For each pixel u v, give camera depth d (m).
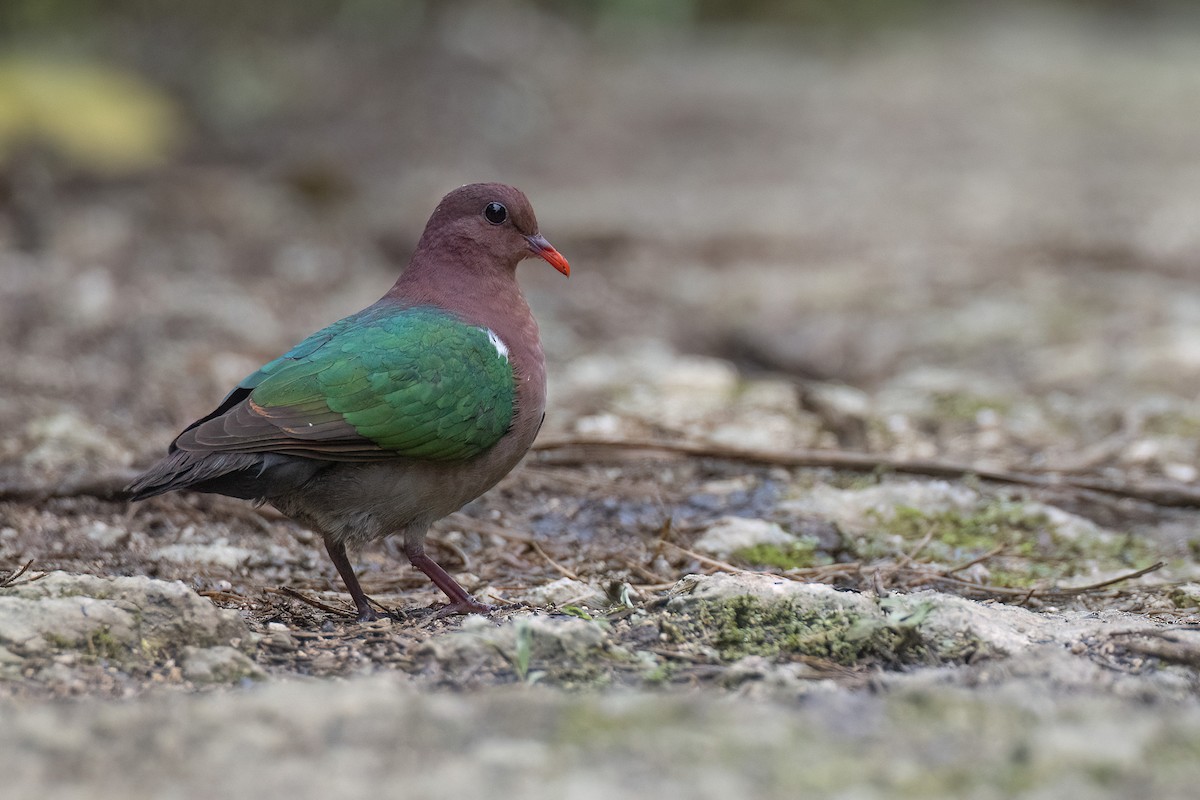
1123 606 8.42
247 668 6.53
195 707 5.91
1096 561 9.50
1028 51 43.50
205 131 24.86
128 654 6.56
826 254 20.97
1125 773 5.32
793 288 19.02
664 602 7.54
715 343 17.03
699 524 10.12
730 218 23.06
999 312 17.27
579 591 8.26
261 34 28.83
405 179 24.33
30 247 18.23
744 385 13.99
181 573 8.95
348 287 18.23
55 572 7.12
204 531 9.83
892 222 22.92
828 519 10.17
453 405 7.78
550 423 12.62
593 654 6.70
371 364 7.66
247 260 18.92
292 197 21.81
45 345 14.75
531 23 35.97
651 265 20.42
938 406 13.41
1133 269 19.58
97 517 9.92
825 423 12.73
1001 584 9.01
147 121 20.83
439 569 8.07
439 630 7.43
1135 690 6.30
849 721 5.86
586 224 22.02
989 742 5.64
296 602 8.27
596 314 17.89
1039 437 12.46
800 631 7.01
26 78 19.91
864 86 36.41
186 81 25.81
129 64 25.41
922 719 5.87
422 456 7.76
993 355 15.66
